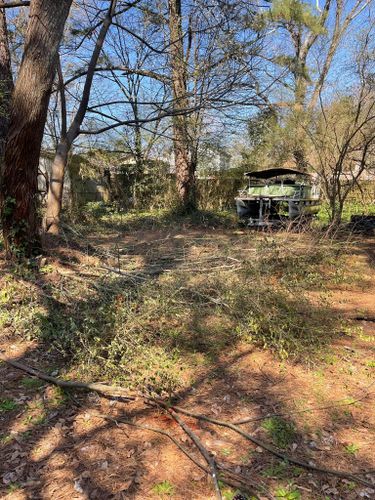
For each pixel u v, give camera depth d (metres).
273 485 2.46
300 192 12.59
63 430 2.98
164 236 10.71
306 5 10.55
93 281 5.15
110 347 3.60
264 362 4.00
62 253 6.46
